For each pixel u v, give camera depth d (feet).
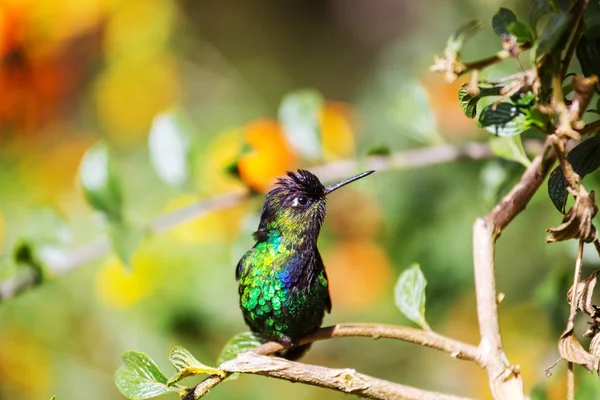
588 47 12.82
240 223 25.23
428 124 22.84
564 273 20.71
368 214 32.07
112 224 23.17
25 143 35.01
